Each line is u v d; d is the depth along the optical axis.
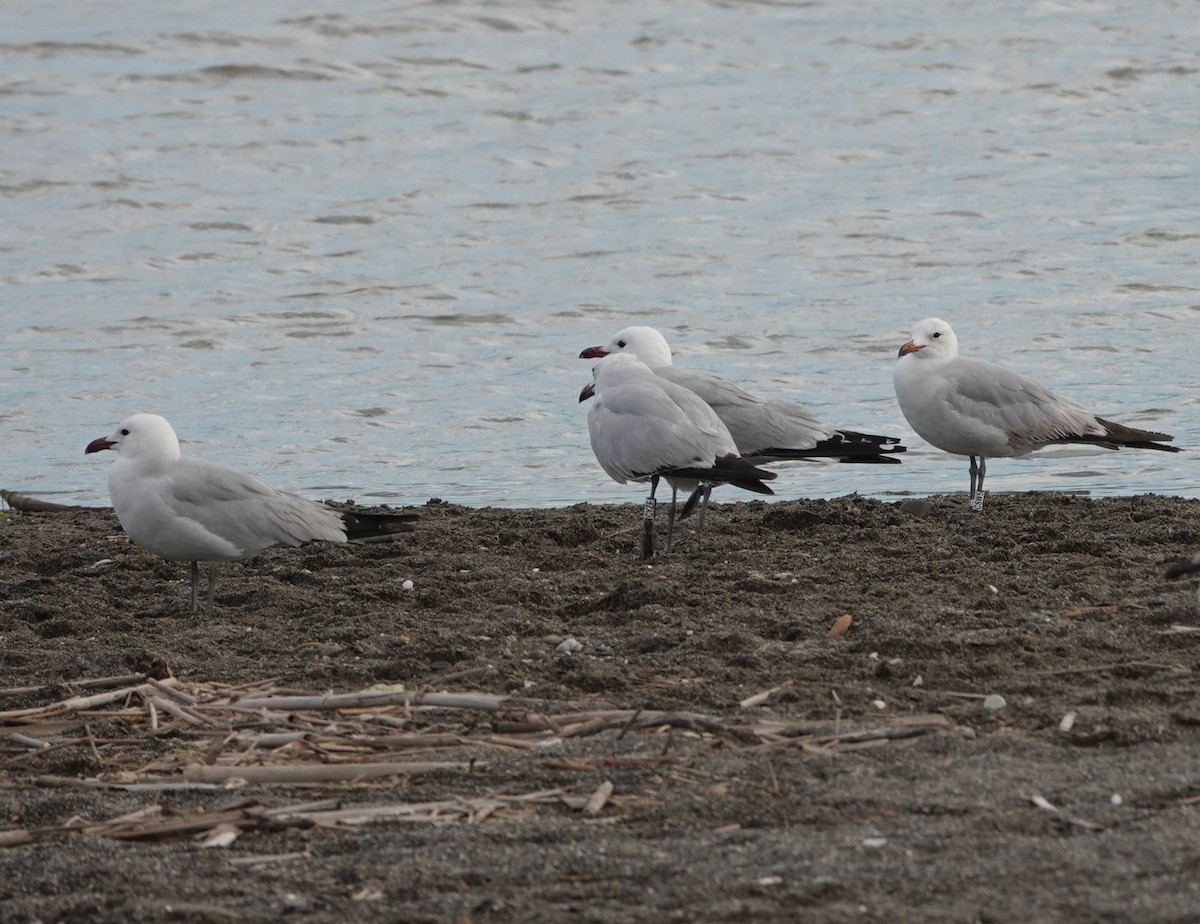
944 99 43.25
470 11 50.12
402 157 38.84
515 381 24.16
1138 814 7.99
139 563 15.02
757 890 7.36
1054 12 51.06
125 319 27.75
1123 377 23.19
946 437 16.31
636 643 11.54
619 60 47.31
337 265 31.08
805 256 31.03
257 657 11.86
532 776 8.93
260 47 47.62
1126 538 14.37
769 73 46.03
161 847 8.21
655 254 31.38
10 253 31.81
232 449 20.98
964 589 12.76
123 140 39.72
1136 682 10.12
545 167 37.91
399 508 17.84
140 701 10.66
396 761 9.28
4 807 8.84
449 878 7.64
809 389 23.28
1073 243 31.22
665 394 14.82
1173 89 43.38
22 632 12.78
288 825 8.37
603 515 16.70
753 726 9.48
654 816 8.31
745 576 13.56
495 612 12.79
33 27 49.53
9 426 22.28
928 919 7.00
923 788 8.46
